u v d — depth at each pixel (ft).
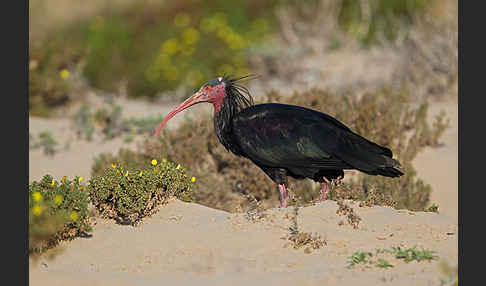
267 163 48.60
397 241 40.27
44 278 36.60
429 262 37.01
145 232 43.34
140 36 117.91
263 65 104.32
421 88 87.10
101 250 41.09
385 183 56.75
